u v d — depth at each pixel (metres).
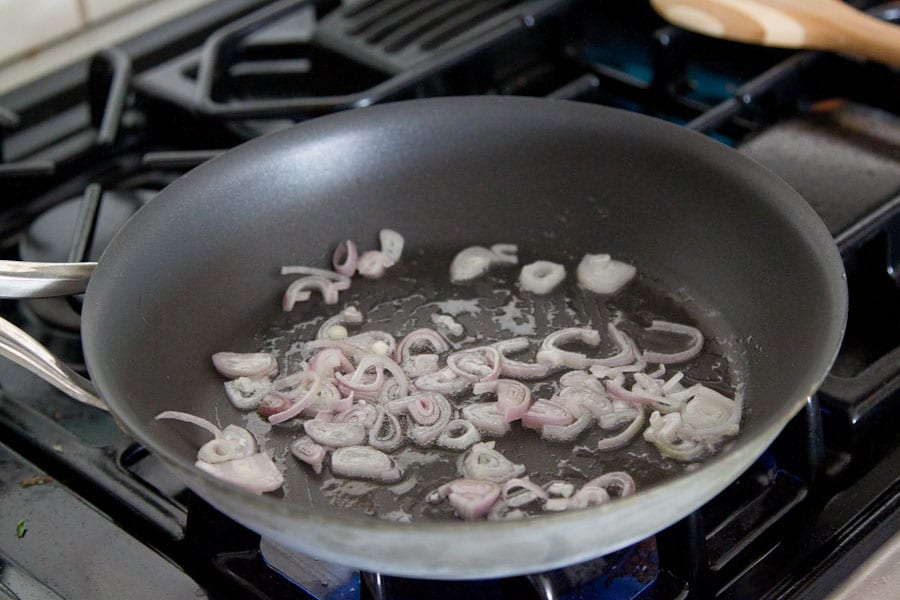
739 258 0.78
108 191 0.92
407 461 0.73
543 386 0.77
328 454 0.74
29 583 0.71
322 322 0.81
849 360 0.81
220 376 0.78
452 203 0.85
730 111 0.89
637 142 0.81
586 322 0.81
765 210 0.76
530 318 0.81
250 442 0.73
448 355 0.79
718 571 0.70
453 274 0.84
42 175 0.89
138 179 0.95
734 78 1.02
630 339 0.79
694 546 0.69
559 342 0.79
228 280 0.80
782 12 0.90
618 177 0.82
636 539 0.64
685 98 0.98
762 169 0.77
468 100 0.83
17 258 0.89
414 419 0.75
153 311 0.75
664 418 0.74
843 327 0.67
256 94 1.00
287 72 1.00
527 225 0.85
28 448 0.78
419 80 0.90
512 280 0.83
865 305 0.84
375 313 0.82
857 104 0.92
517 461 0.73
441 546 0.60
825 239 0.72
